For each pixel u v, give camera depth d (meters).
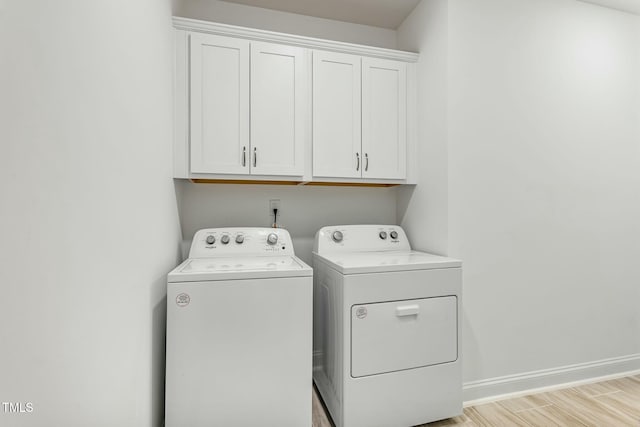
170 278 1.26
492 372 1.89
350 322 1.48
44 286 0.57
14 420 0.49
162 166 1.45
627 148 2.23
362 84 2.02
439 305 1.62
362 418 1.48
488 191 1.90
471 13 1.87
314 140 1.92
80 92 0.70
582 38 2.11
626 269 2.22
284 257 1.85
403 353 1.55
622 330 2.20
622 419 1.68
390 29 2.46
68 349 0.65
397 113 2.10
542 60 2.02
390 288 1.54
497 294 1.91
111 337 0.86
